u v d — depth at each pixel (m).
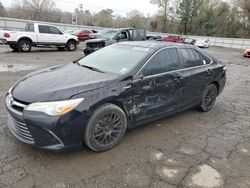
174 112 4.28
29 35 14.05
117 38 13.55
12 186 2.51
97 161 3.04
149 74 3.66
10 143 3.28
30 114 2.74
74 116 2.83
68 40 16.09
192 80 4.38
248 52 20.66
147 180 2.74
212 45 40.56
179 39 27.78
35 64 10.02
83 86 3.04
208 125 4.40
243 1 45.56
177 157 3.24
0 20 27.75
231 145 3.69
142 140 3.65
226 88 7.60
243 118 4.89
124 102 3.33
